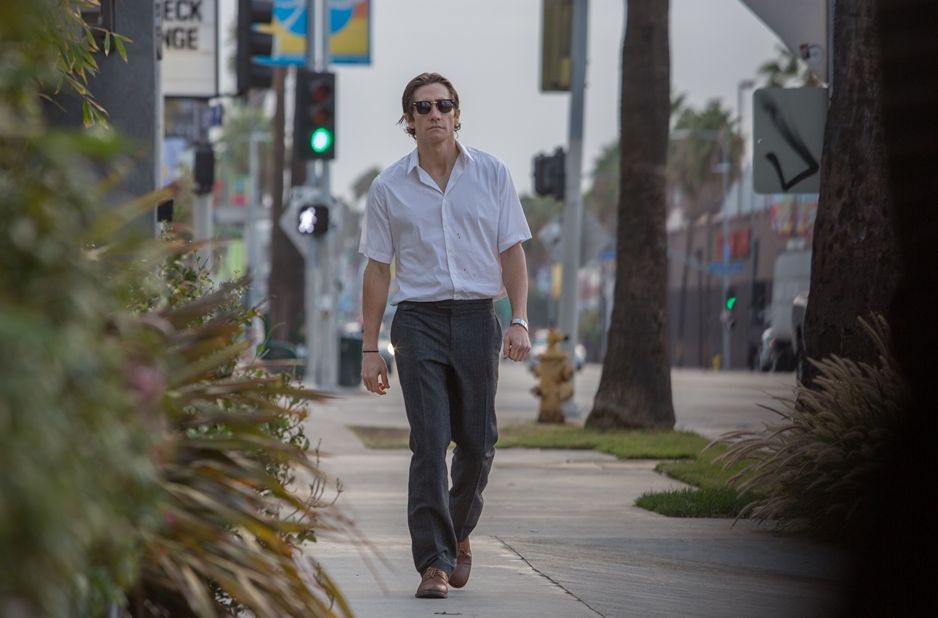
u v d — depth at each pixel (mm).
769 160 17672
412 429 10336
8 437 3416
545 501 16906
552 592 10516
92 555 4594
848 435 12766
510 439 26875
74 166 4094
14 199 3930
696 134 118562
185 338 6270
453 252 10344
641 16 29688
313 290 47406
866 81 15008
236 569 5668
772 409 14203
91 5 7172
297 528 6344
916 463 12008
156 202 5230
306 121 33750
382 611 9617
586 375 86688
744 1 17672
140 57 15125
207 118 40469
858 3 15047
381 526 14578
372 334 10656
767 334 66938
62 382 3791
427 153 10445
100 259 5047
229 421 6234
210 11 29516
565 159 35438
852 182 15000
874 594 10031
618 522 14828
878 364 14727
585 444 25562
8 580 3416
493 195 10477
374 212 10562
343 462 22578
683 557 12352
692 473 19297
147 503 4469
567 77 35219
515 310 10555
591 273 189875
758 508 13820
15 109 4457
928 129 15164
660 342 29484
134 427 4344
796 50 17594
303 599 5953
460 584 10664
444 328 10336
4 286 3836
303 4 49719
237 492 6070
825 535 13039
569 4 35312
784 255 61781
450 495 10617
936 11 15125
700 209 136250
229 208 90500
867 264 14898
